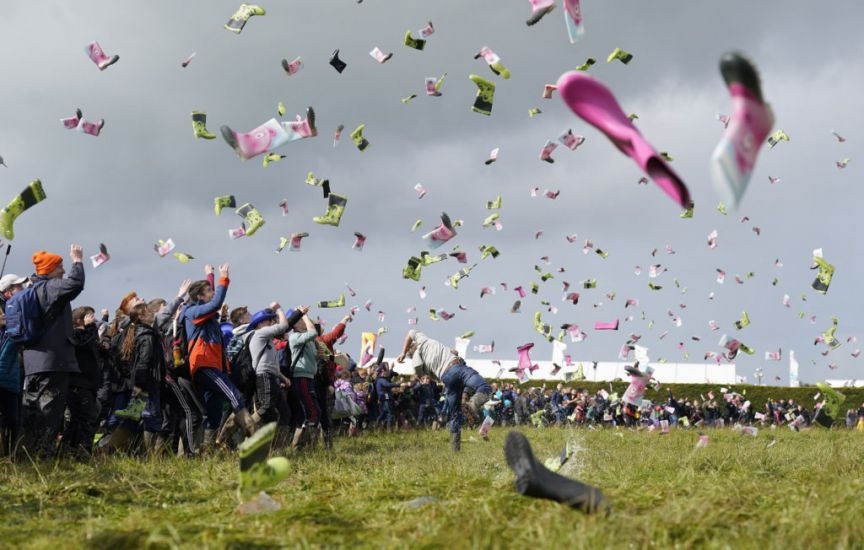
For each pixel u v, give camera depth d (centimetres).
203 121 701
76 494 499
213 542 324
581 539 296
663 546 307
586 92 219
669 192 206
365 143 815
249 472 328
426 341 1067
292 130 316
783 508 392
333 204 703
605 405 2670
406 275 1049
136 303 833
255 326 915
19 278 829
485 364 4281
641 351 1361
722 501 409
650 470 653
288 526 378
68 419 806
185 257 977
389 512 414
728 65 185
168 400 870
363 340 1437
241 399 792
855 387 3759
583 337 1437
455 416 1052
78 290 699
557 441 1326
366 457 866
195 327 799
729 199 184
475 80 595
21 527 403
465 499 426
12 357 693
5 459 625
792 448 995
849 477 552
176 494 512
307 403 965
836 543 311
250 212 846
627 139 212
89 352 792
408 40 888
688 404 3072
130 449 827
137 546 337
